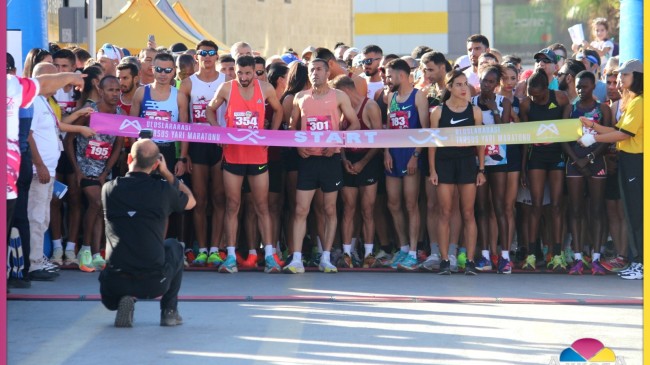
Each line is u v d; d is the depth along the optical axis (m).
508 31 92.88
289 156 22.17
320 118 20.84
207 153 21.53
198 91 21.41
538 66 23.62
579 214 21.50
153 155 15.34
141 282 15.30
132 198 15.12
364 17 96.19
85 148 21.00
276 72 22.77
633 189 20.44
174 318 15.88
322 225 21.97
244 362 13.65
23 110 18.03
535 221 21.83
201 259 21.92
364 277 20.80
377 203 22.50
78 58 25.09
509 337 15.20
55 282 19.69
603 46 31.45
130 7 47.12
